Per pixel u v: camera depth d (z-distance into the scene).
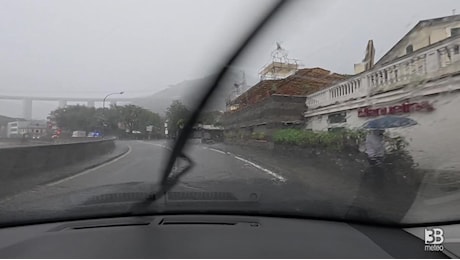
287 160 14.90
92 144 22.11
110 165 17.42
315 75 18.00
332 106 17.50
